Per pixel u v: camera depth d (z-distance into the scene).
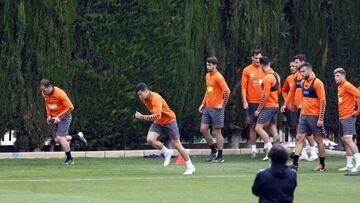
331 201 46.50
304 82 61.06
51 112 64.81
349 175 59.53
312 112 60.88
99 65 72.00
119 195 48.09
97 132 72.56
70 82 70.94
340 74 61.41
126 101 72.75
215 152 69.19
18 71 69.19
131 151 73.19
